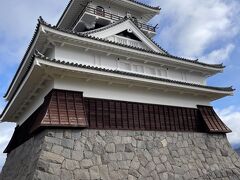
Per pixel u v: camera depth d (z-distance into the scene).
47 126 10.03
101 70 11.39
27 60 13.59
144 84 13.06
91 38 12.44
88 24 18.34
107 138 11.37
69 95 11.26
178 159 12.87
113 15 18.86
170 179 11.92
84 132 10.92
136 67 14.52
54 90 10.98
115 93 12.58
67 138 10.38
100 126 11.52
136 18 21.12
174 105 14.50
